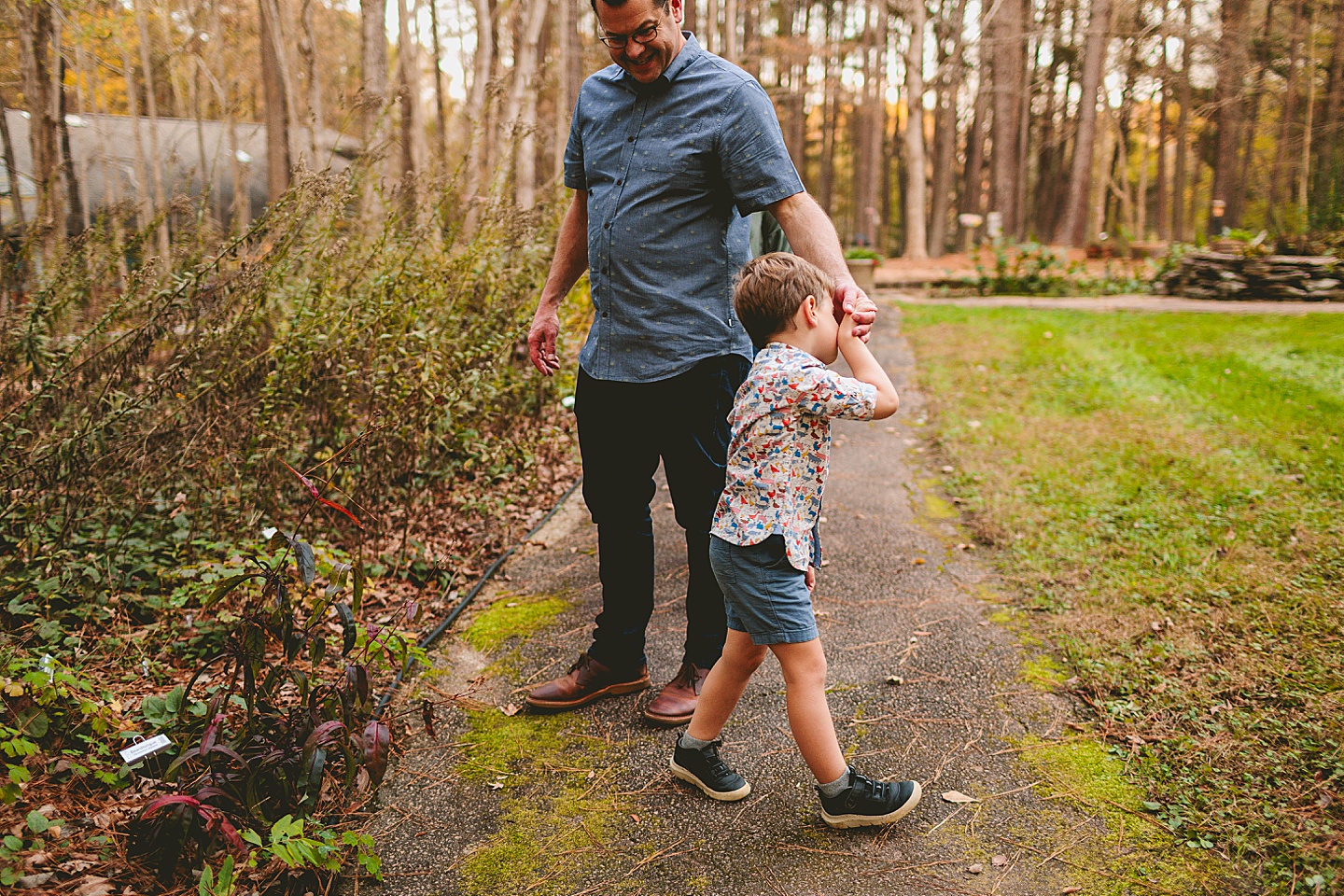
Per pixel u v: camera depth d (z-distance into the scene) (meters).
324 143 8.35
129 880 1.93
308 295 3.92
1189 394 6.02
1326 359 6.84
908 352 8.10
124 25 9.61
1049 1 28.81
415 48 12.79
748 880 2.08
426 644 3.15
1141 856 2.08
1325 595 3.12
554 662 3.06
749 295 2.14
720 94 2.32
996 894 2.00
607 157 2.47
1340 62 23.84
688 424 2.50
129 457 3.14
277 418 3.54
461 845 2.21
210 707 1.99
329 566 2.80
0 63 8.48
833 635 3.21
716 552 2.15
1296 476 4.36
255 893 1.96
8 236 4.51
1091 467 4.68
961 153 41.25
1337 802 2.14
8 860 1.89
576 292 6.11
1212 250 13.22
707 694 2.30
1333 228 13.41
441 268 4.25
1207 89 28.34
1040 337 8.36
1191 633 2.98
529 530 4.21
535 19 9.34
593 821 2.29
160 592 3.23
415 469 4.14
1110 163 36.12
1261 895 1.94
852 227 38.53
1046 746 2.52
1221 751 2.38
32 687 2.22
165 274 3.57
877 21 31.36
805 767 2.48
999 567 3.70
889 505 4.49
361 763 2.05
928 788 2.38
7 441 3.04
